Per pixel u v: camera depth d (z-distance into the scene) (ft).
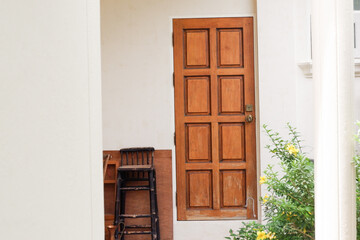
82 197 2.48
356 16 14.52
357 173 6.66
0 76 1.65
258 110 15.26
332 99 5.35
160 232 15.37
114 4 15.31
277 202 7.97
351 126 5.33
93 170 2.71
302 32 14.88
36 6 1.94
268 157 14.89
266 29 14.96
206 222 15.29
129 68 15.35
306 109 14.92
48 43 2.05
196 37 15.39
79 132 2.45
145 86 15.37
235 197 15.38
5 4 1.69
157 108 15.37
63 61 2.23
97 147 2.81
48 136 2.03
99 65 2.89
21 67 1.80
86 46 2.60
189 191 15.40
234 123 15.40
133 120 15.35
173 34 15.39
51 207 2.04
